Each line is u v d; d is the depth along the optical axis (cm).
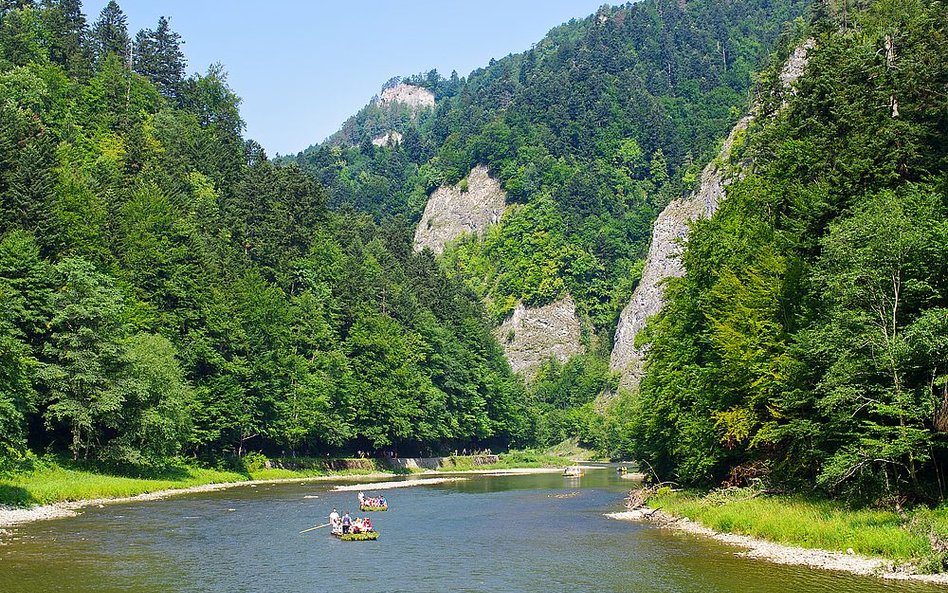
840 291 3897
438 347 14762
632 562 3644
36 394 6669
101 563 3644
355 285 13200
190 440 8781
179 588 3148
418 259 18300
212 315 9631
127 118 14638
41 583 3194
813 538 3759
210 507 6172
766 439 4428
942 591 2859
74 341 6975
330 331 12112
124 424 7544
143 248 9325
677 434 5853
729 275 5175
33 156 8419
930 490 3803
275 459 10756
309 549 4138
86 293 7188
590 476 12000
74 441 7244
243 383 10056
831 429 4044
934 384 3600
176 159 14000
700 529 4653
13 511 5338
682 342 5859
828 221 4869
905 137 4962
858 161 4875
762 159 6950
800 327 4491
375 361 12456
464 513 5991
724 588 3027
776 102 8994
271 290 11244
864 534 3538
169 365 8050
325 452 12094
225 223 12744
